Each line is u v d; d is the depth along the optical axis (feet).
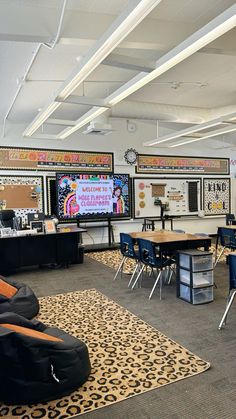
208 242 15.76
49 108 15.78
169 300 14.08
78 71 11.37
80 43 11.28
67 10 10.63
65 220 25.96
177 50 10.18
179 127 30.14
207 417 6.75
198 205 33.01
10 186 25.27
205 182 33.40
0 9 10.12
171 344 9.93
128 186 28.89
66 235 20.86
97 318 12.09
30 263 19.88
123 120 29.22
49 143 26.53
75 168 27.50
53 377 7.29
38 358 7.09
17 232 19.10
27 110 21.74
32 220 20.86
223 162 34.37
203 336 10.47
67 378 7.46
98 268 20.52
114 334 10.68
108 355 9.29
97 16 11.02
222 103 22.54
